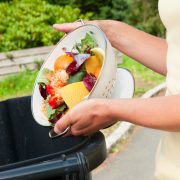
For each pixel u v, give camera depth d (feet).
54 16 17.29
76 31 3.72
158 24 20.54
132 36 4.00
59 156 3.06
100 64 3.54
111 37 4.06
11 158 4.01
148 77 15.99
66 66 3.62
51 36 16.07
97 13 20.31
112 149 9.90
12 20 16.31
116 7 20.45
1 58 14.64
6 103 3.97
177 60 3.30
